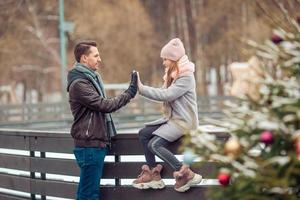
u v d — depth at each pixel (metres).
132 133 8.66
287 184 4.93
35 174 9.94
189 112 7.98
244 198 5.18
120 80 53.41
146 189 8.58
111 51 53.56
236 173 5.18
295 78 5.41
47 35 55.12
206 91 56.31
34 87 57.25
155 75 58.97
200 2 58.75
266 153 5.24
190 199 8.32
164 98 7.87
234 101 5.83
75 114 8.24
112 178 8.78
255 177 4.99
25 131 9.94
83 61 8.27
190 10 60.19
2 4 51.88
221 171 5.17
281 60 5.42
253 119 5.22
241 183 5.05
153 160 8.30
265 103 5.36
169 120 8.08
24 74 55.44
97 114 8.20
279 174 5.03
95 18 53.38
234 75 21.62
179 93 7.87
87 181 8.26
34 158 9.84
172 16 60.09
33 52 54.22
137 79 8.04
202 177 8.27
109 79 53.03
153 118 28.61
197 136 5.46
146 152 8.28
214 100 30.62
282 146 5.15
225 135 7.51
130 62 54.31
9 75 54.84
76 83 8.12
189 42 58.44
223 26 57.53
